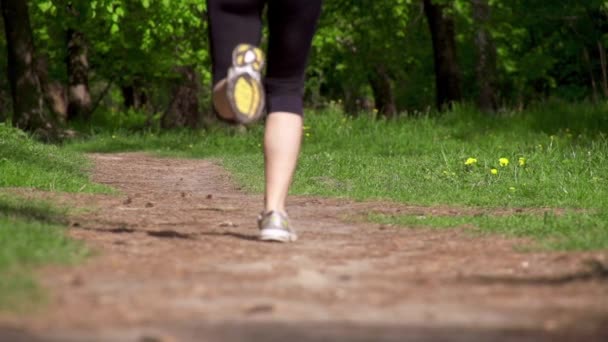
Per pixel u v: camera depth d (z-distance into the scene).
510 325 3.75
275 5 7.18
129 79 47.69
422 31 51.78
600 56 47.09
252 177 17.88
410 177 17.38
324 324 3.76
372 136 30.36
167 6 33.41
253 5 7.10
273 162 7.40
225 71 6.99
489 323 3.79
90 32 39.75
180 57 42.34
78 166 19.58
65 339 3.41
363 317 3.92
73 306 4.04
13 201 10.56
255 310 4.04
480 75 38.03
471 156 20.14
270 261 6.02
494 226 8.95
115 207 11.30
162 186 16.64
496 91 38.12
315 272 5.29
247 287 4.72
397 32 46.19
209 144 31.08
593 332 3.58
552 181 15.58
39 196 11.97
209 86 47.34
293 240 7.50
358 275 5.32
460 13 41.72
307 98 68.75
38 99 32.06
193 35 42.34
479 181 16.16
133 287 4.64
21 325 3.62
